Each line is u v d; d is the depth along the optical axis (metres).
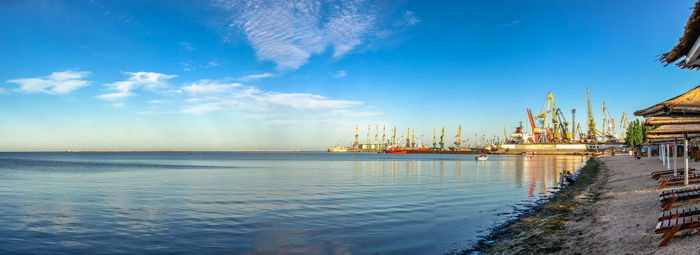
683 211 13.19
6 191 38.94
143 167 98.31
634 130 134.12
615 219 16.81
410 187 43.53
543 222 19.44
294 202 30.47
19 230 20.20
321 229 20.31
